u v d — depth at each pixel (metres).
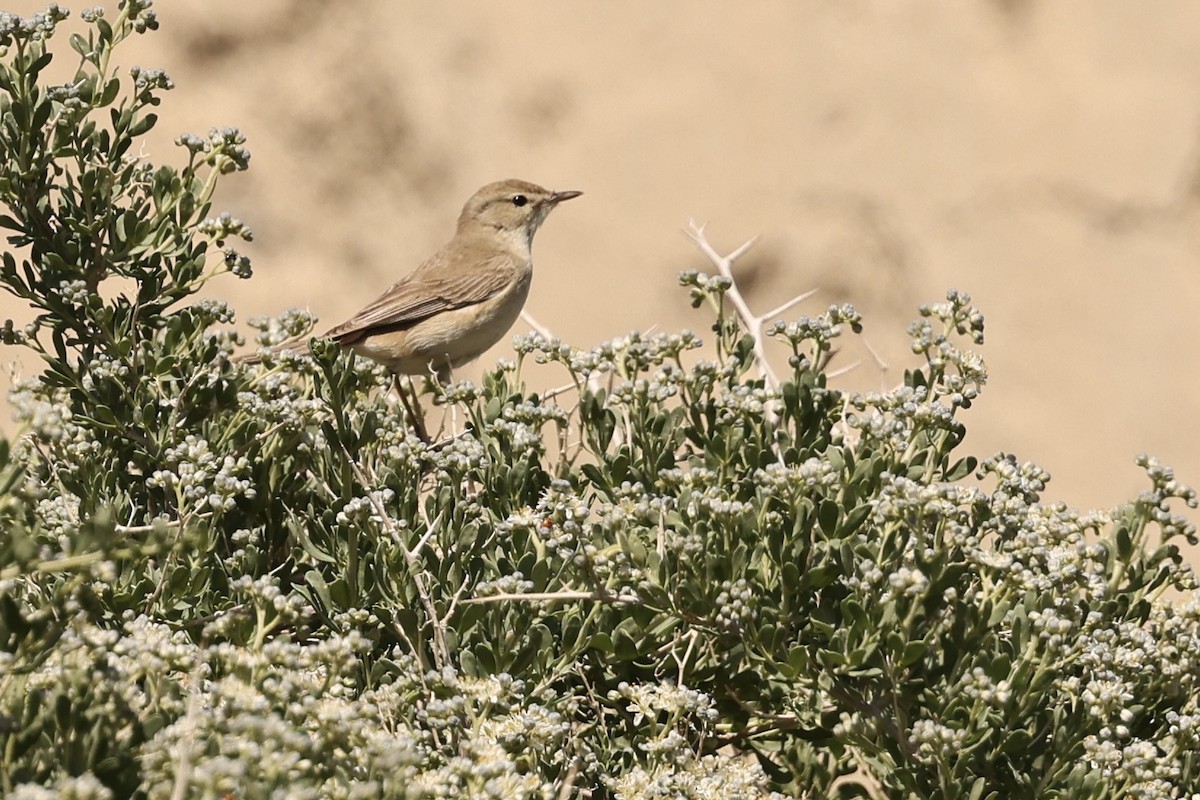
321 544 8.05
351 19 34.47
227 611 7.13
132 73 8.93
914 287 31.59
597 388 9.21
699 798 6.65
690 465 8.58
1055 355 31.14
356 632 6.17
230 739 5.26
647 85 33.25
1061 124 32.25
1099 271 31.48
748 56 33.00
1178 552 7.83
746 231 32.03
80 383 8.60
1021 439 30.62
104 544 5.12
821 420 8.53
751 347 8.86
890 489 7.12
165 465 8.41
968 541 7.06
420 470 8.55
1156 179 31.83
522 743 6.60
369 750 5.55
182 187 8.85
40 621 5.28
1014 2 33.09
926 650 6.95
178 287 8.94
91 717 5.30
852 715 7.21
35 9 31.78
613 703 7.80
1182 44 32.34
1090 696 6.91
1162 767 6.83
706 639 7.82
